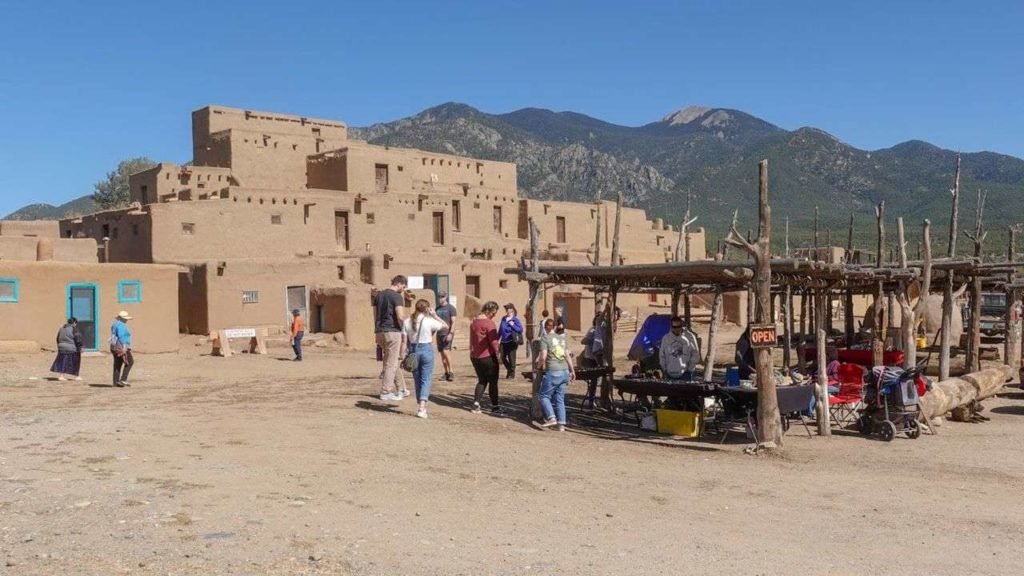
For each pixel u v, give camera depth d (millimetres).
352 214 42750
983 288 29453
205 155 46719
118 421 13586
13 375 20828
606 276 17406
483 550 7547
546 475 11234
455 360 29281
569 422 16484
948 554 8258
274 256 38844
